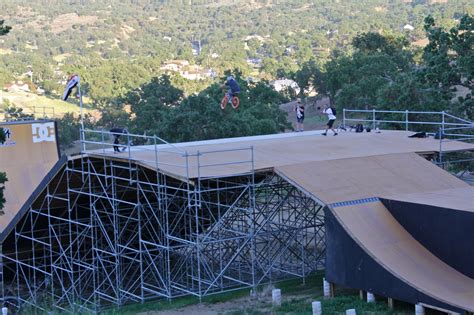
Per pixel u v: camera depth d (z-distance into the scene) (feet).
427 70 177.88
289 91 378.94
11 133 139.74
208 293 97.60
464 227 81.25
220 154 106.01
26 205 111.45
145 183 96.32
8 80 549.54
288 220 106.01
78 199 115.44
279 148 111.86
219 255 104.01
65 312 100.94
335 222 87.81
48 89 513.86
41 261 127.85
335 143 116.26
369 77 257.14
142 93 283.59
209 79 516.32
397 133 127.34
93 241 111.24
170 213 106.93
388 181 96.94
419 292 77.46
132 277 111.14
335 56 431.84
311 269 106.22
